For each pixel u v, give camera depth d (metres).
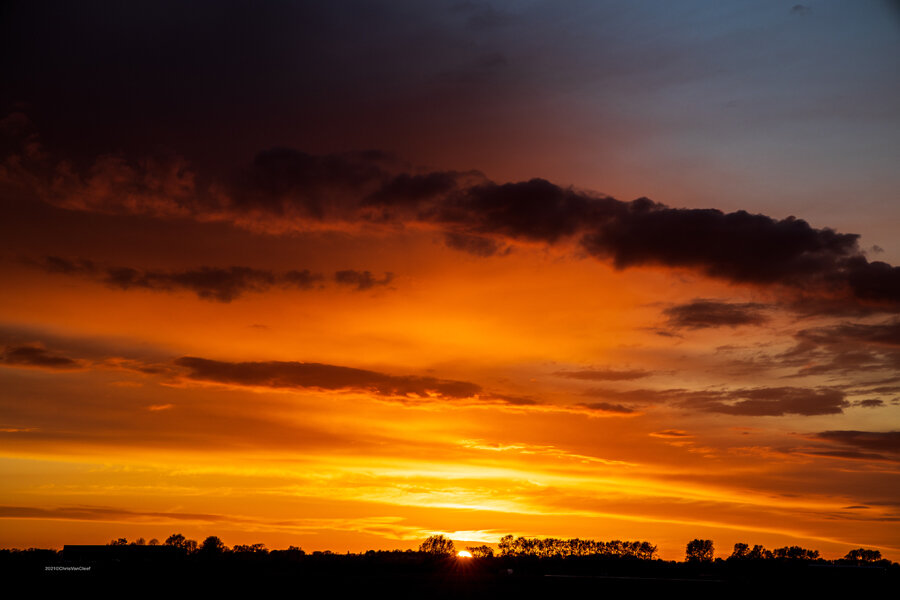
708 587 104.50
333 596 97.06
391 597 97.25
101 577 108.38
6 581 103.38
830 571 116.19
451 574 126.00
